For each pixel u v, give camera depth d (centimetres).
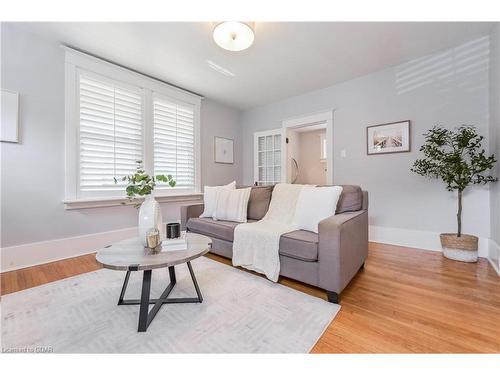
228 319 137
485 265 219
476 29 224
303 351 112
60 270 215
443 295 164
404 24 214
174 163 358
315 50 256
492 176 226
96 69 269
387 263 228
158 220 165
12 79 216
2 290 175
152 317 137
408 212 288
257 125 465
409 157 286
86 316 141
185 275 202
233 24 205
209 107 420
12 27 216
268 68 298
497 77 212
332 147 354
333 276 153
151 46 248
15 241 219
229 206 253
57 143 243
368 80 317
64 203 247
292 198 240
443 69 260
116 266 124
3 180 212
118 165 291
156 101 331
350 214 191
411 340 119
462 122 250
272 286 180
